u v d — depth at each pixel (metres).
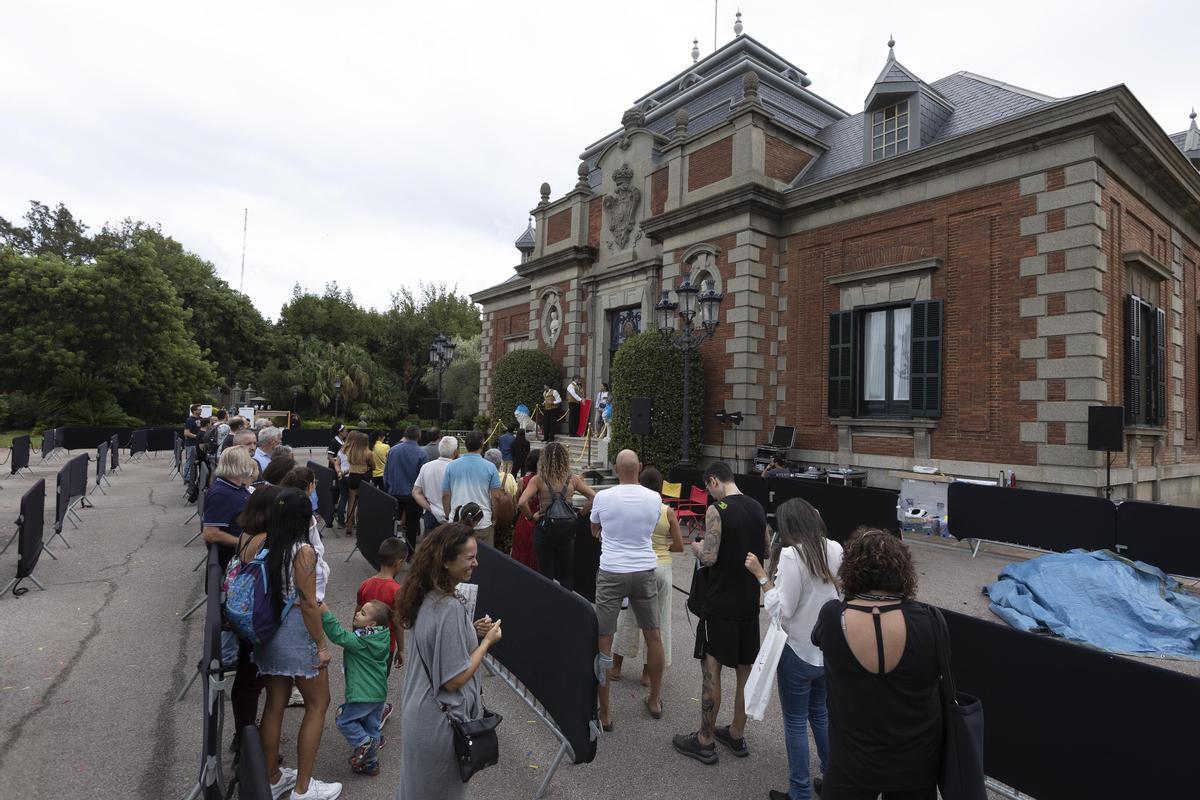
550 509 5.68
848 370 13.46
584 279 20.56
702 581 4.12
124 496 14.08
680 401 14.61
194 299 42.91
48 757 3.70
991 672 3.40
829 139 16.34
